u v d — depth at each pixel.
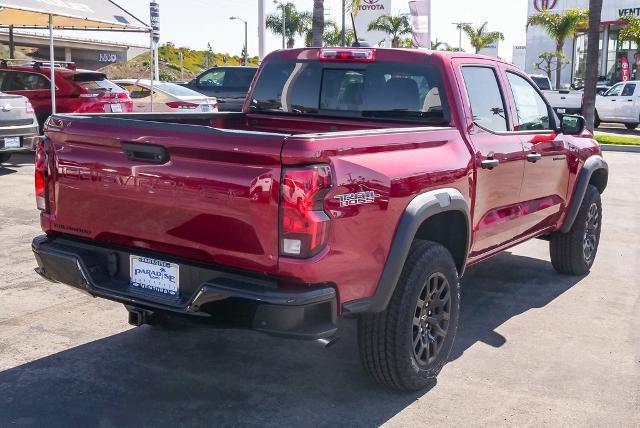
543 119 5.81
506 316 5.49
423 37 24.50
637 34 36.59
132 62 65.50
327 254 3.29
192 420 3.74
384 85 4.87
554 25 41.31
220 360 4.52
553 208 5.88
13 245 7.07
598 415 3.90
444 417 3.83
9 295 5.62
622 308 5.74
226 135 3.26
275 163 3.20
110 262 3.84
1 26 14.23
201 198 3.37
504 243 5.28
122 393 4.02
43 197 4.03
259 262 3.29
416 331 4.02
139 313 3.91
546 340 5.00
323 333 3.34
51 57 12.43
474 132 4.67
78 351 4.59
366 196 3.48
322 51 5.12
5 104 10.66
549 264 7.09
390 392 4.12
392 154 3.79
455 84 4.61
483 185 4.65
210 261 3.47
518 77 5.52
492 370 4.46
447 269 4.15
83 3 13.09
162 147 3.46
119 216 3.69
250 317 3.31
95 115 4.18
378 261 3.63
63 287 5.86
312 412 3.85
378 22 36.88
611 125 28.66
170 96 16.39
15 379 4.15
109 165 3.65
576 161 6.16
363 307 3.59
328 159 3.28
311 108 5.22
